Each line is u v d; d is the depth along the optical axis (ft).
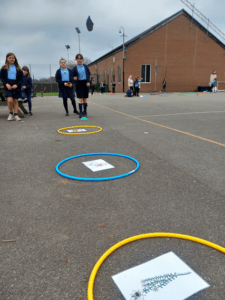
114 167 11.69
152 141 16.65
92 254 5.80
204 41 95.66
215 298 4.58
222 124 22.94
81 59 25.71
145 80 94.32
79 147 15.38
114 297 4.60
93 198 8.59
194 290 4.76
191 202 8.23
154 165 11.85
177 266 5.36
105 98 63.26
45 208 7.95
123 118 27.32
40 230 6.77
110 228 6.82
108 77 114.52
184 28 92.32
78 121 25.64
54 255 5.78
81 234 6.56
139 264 5.42
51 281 5.03
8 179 10.37
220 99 55.16
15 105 26.43
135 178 10.29
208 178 10.22
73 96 30.01
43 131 20.53
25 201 8.43
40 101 58.49
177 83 97.14
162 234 6.36
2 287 4.89
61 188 9.43
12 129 21.65
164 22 90.02
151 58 92.53
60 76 28.55
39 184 9.82
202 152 13.93
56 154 13.93
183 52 94.63
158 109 35.86
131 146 15.43
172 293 4.68
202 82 99.60
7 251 5.94
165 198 8.52
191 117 27.53
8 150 14.84
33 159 13.06
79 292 4.76
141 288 4.80
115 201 8.35
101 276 5.10
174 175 10.57
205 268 5.31
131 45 90.12
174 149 14.60
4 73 25.21
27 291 4.80
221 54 98.78
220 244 6.11
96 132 19.52
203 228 6.79
